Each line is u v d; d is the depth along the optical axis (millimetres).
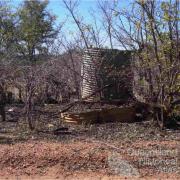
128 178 7805
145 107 11742
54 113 11984
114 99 12602
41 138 9984
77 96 13469
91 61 12914
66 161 8344
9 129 10883
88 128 10984
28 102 10867
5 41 17172
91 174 7969
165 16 10539
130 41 11320
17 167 8258
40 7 24688
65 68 13156
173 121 11297
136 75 11727
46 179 7785
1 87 12258
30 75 10852
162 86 10820
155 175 7941
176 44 10656
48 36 20812
